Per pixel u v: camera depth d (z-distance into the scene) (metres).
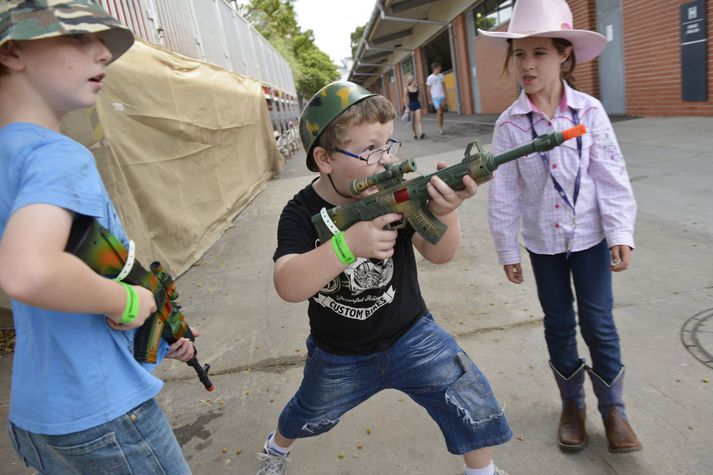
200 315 4.18
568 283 2.26
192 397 3.02
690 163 6.05
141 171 4.82
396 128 19.77
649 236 4.32
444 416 1.88
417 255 4.89
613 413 2.21
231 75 9.06
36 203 1.09
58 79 1.25
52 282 1.07
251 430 2.68
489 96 17.89
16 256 1.05
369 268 1.73
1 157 1.19
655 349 2.86
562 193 2.13
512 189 2.28
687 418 2.34
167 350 1.67
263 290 4.61
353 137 1.62
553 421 2.47
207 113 6.91
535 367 2.89
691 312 3.15
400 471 2.30
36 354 1.28
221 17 10.38
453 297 3.88
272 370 3.22
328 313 1.82
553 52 2.09
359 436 2.54
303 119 1.73
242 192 8.44
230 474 2.39
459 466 2.29
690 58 8.33
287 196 9.29
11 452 2.69
